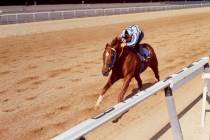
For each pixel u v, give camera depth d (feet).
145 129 22.34
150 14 138.62
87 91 31.01
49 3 164.35
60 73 38.52
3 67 42.14
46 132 22.09
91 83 33.88
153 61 28.50
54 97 29.37
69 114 25.21
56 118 24.47
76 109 26.25
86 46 59.16
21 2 152.05
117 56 23.26
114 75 24.57
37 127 22.90
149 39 68.03
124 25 97.19
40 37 71.51
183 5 179.11
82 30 84.58
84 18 111.65
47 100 28.58
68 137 11.83
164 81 18.43
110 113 14.49
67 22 99.55
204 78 22.17
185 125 22.63
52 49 56.13
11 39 67.87
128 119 24.17
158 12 149.28
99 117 13.91
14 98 29.30
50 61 45.70
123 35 23.65
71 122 23.67
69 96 29.58
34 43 63.16
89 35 75.10
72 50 54.90
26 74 38.17
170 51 52.95
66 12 109.70
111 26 94.58
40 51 54.29
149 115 24.85
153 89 17.57
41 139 21.12
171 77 19.25
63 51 54.03
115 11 131.85
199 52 51.42
